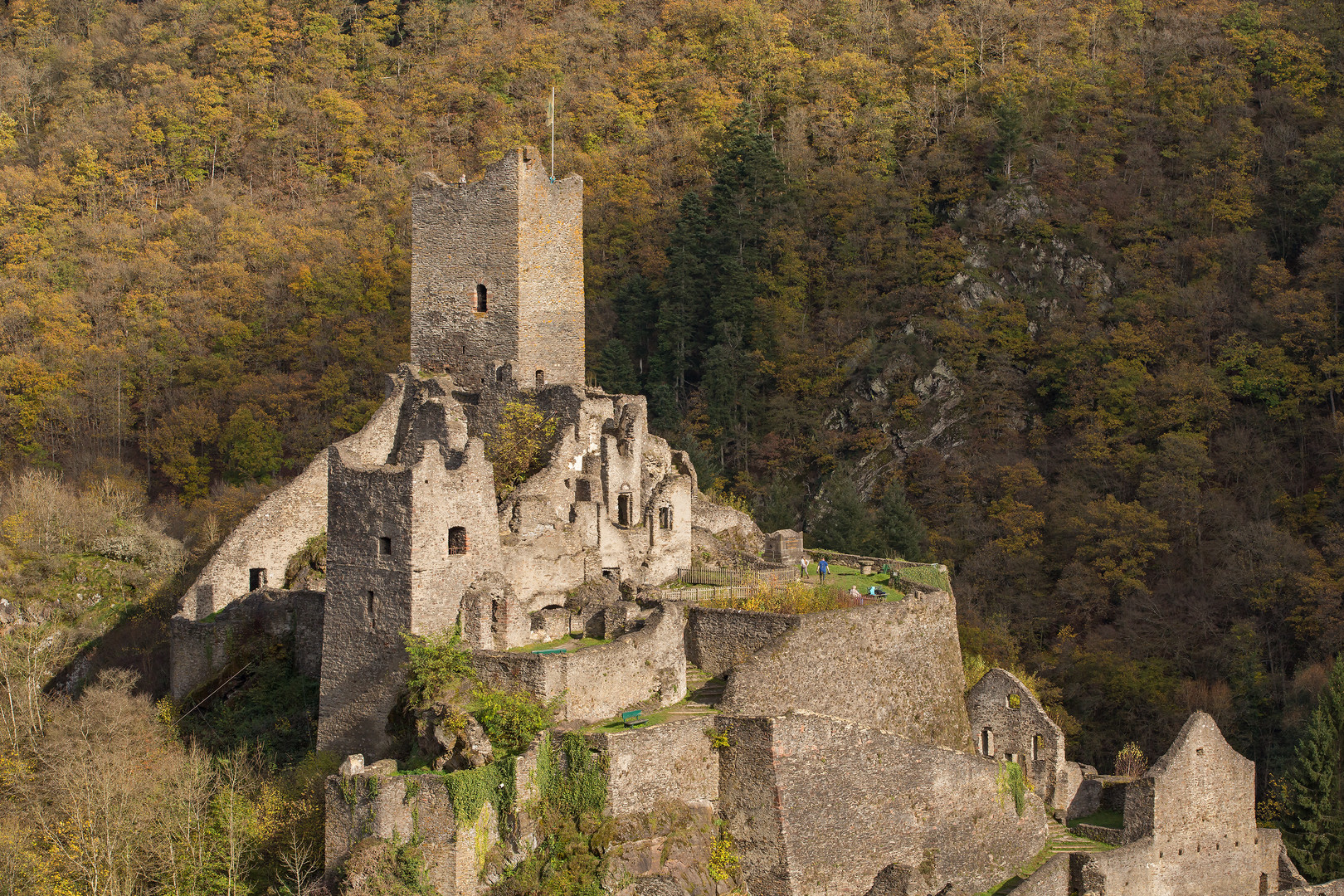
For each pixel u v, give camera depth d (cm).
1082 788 6894
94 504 10281
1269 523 10919
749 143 13912
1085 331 13012
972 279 13450
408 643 5609
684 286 13000
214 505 10531
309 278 13525
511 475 6994
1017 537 11169
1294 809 7756
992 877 6200
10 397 12394
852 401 12825
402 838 5066
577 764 5222
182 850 5759
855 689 6366
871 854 5794
